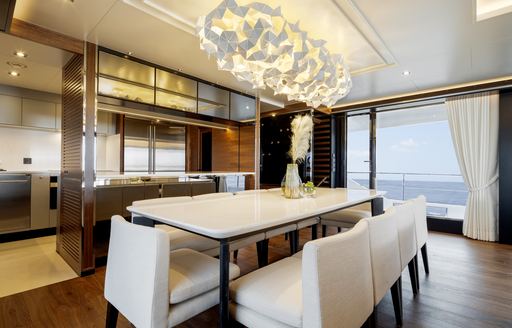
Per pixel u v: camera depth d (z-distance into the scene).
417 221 2.37
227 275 1.22
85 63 2.63
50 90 4.26
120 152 4.17
